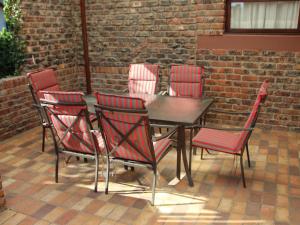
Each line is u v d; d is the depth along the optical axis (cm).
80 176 298
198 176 293
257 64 397
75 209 244
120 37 469
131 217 233
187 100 325
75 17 485
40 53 434
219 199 255
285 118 405
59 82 476
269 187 272
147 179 290
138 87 397
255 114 253
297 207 243
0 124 378
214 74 423
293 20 385
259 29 400
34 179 292
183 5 417
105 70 495
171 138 296
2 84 373
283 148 353
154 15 438
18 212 241
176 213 237
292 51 376
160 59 454
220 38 405
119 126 237
